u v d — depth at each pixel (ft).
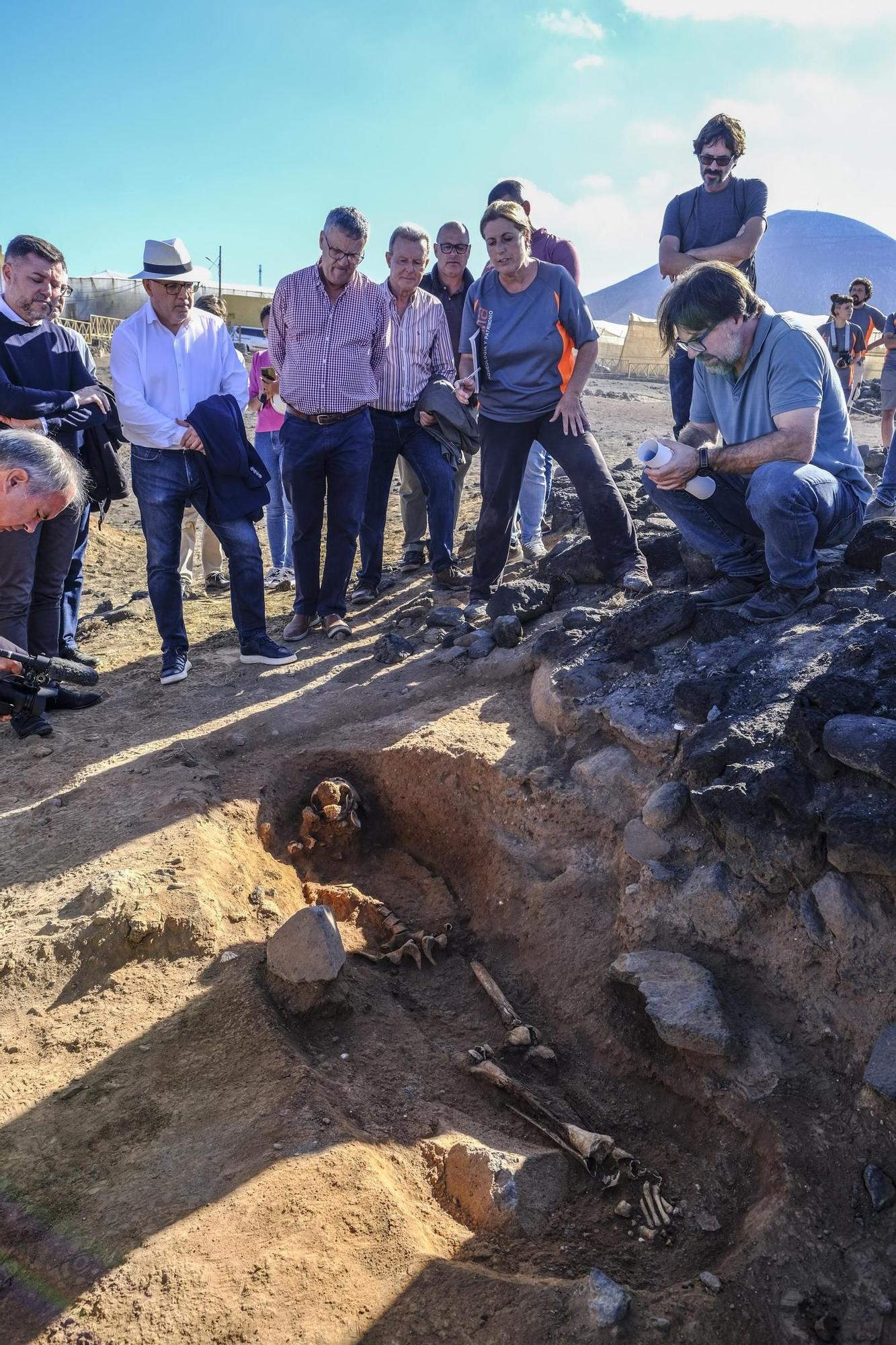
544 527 23.27
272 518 23.38
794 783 9.79
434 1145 8.65
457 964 11.63
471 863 12.91
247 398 17.17
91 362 17.34
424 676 15.92
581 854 11.73
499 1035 10.43
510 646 15.61
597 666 13.60
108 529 36.22
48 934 10.39
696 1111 9.09
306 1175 7.80
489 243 15.08
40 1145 8.25
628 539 16.14
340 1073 9.36
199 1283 7.04
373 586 20.26
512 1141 8.87
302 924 9.95
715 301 11.79
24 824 12.80
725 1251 7.93
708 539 13.70
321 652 17.70
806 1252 7.58
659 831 10.91
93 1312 6.89
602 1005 10.23
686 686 11.94
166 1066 9.00
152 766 13.84
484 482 16.85
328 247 16.11
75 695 16.58
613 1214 8.36
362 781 13.92
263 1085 8.74
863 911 9.16
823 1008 9.14
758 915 9.91
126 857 11.63
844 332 32.73
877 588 12.72
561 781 12.28
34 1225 7.55
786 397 12.04
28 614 16.24
